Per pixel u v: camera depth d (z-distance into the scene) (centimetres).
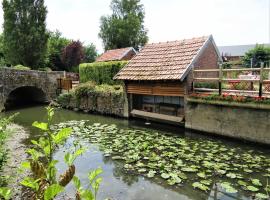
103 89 1684
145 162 795
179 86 1183
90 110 1770
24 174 693
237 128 986
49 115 168
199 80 1203
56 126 1338
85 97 1800
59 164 783
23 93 2573
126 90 1462
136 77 1332
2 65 3175
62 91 2331
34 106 2177
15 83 2055
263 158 809
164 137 1071
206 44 1265
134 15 5078
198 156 825
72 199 584
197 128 1130
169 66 1252
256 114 923
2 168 679
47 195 131
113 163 802
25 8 3184
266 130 899
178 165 752
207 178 669
